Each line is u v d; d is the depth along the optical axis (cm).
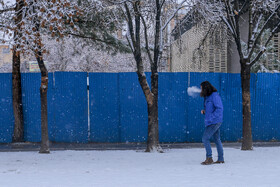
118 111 1323
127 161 841
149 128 1071
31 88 1302
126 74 1325
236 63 1864
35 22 962
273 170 640
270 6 1115
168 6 1216
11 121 1295
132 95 1323
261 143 1291
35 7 956
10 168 723
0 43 945
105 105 1320
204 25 1339
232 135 1347
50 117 1307
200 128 1338
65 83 1309
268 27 1672
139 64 1067
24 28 915
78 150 1134
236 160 821
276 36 1812
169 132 1331
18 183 523
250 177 557
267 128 1360
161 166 738
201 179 544
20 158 914
